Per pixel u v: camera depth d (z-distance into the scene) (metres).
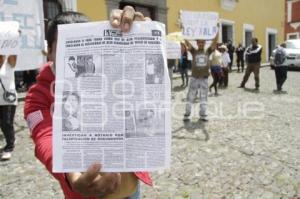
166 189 4.14
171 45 11.70
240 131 6.77
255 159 5.11
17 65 6.55
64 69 1.24
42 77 1.50
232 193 4.02
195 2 20.98
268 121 7.66
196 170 4.71
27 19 6.73
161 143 1.26
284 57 12.55
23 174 4.72
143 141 1.25
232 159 5.12
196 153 5.42
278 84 12.72
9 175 4.70
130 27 1.24
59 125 1.23
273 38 30.62
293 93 12.15
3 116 5.27
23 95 10.54
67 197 1.45
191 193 4.03
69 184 1.26
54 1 13.99
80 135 1.23
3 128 5.30
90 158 1.23
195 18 7.59
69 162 1.23
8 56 5.27
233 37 24.98
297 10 37.19
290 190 4.07
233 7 24.88
